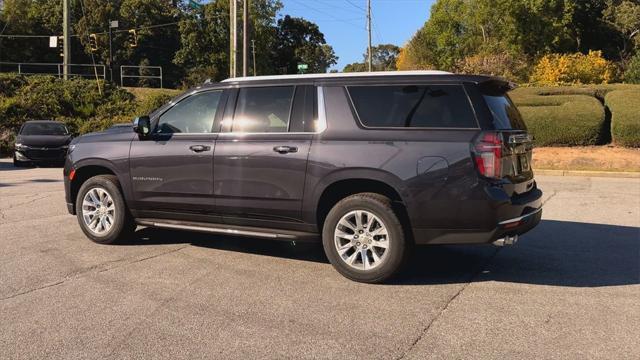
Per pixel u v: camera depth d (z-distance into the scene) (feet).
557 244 23.82
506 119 18.15
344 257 18.29
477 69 100.68
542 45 121.70
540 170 53.72
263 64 239.71
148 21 234.58
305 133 18.84
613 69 101.24
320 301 16.39
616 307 15.97
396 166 17.25
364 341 13.60
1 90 93.35
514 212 17.15
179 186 20.90
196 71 218.59
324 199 18.84
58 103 93.09
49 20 217.36
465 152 16.74
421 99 17.76
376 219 17.72
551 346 13.30
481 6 129.59
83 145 23.36
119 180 22.33
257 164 19.30
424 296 16.90
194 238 24.39
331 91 18.85
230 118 20.27
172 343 13.46
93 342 13.51
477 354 12.88
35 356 12.76
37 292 17.06
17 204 33.35
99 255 21.40
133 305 15.98
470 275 19.16
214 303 16.17
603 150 61.46
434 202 16.93
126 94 102.68
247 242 23.70
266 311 15.56
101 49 214.48
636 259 21.31
